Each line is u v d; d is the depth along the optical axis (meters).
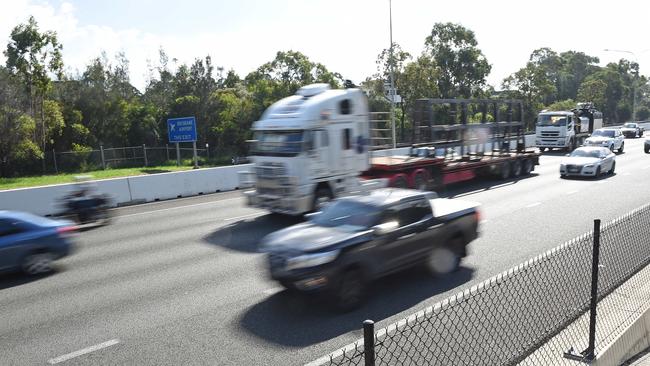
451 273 8.77
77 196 14.80
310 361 5.77
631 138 53.34
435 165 17.97
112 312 7.60
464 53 57.88
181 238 12.62
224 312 7.39
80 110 48.00
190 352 6.13
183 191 20.95
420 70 46.41
